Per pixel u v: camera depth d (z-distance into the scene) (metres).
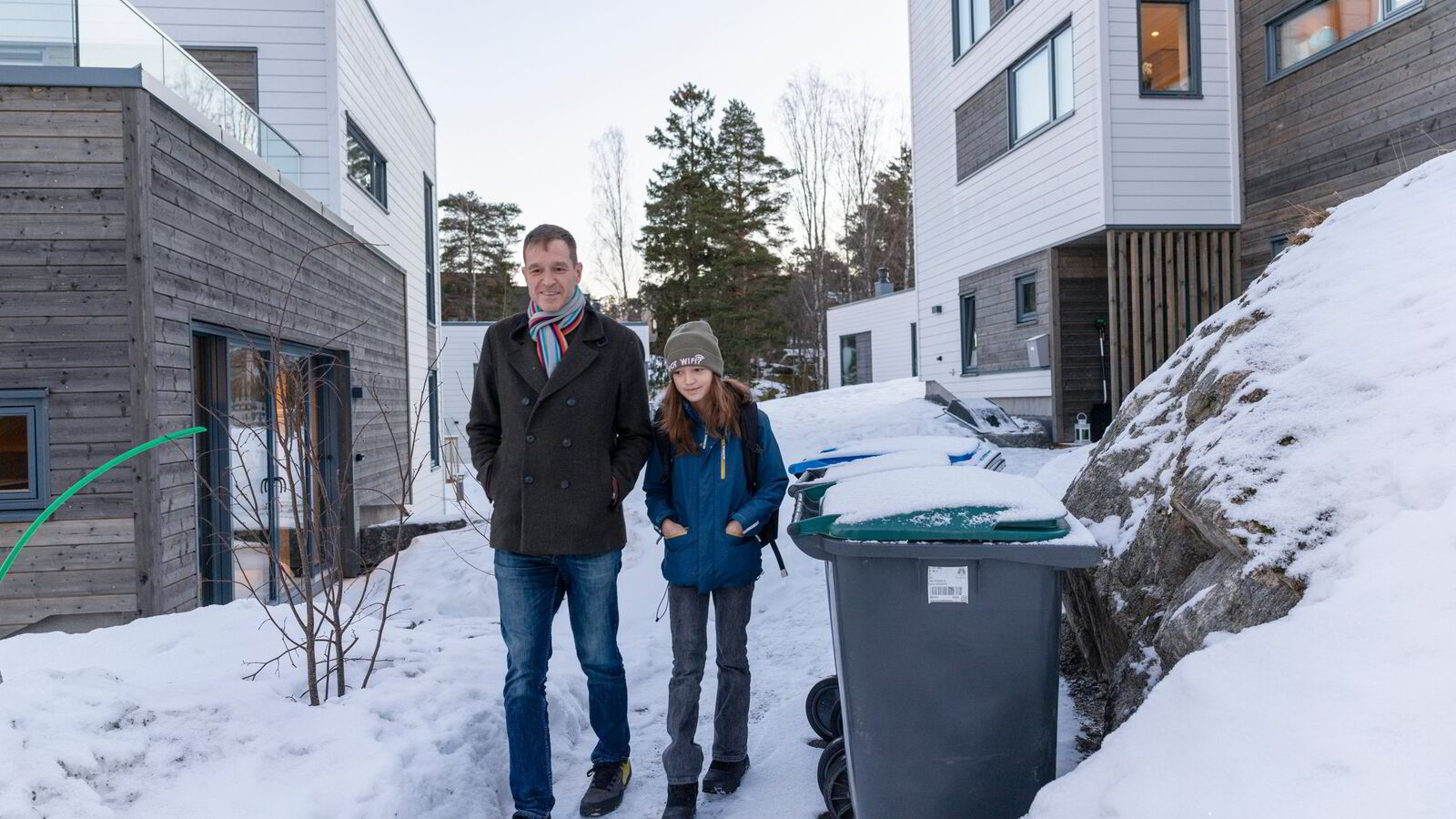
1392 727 1.55
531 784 2.94
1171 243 10.77
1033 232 12.44
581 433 3.03
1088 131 10.89
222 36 10.09
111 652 4.01
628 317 48.03
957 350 15.24
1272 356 2.92
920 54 16.58
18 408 5.27
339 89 10.22
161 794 2.56
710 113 44.44
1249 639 1.98
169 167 5.70
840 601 2.41
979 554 2.29
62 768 2.44
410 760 3.09
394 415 12.45
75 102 5.32
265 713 3.12
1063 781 2.04
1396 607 1.77
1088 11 10.80
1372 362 2.46
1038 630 2.32
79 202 5.32
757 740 3.67
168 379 5.61
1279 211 10.14
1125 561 3.19
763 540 3.21
